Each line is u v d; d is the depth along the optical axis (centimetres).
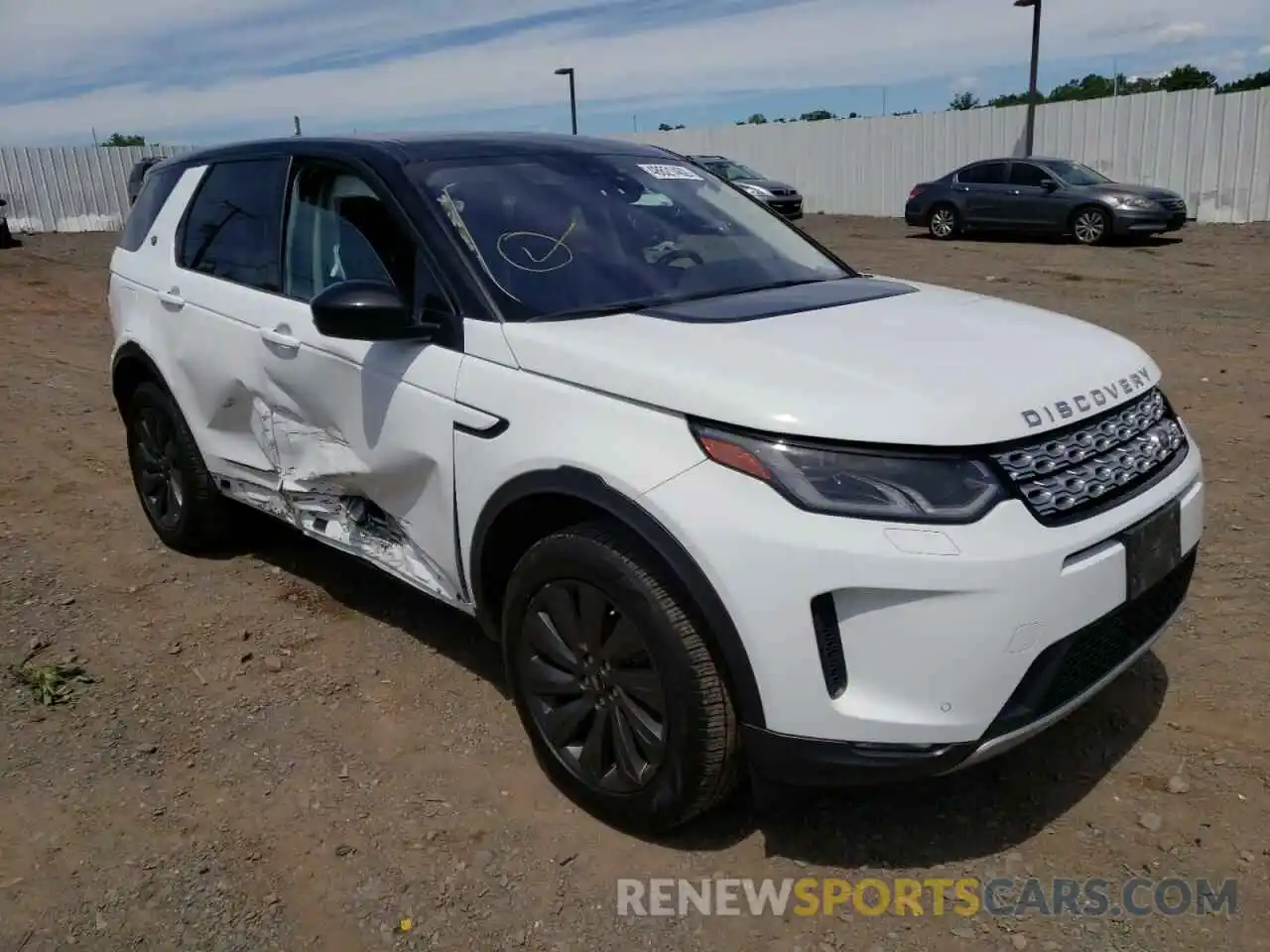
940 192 1877
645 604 256
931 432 236
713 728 254
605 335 285
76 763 326
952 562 227
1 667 385
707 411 249
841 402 242
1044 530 239
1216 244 1600
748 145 2800
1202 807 285
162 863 280
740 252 368
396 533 350
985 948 243
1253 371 756
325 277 362
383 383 328
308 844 286
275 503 407
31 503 572
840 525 232
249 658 389
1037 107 2209
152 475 491
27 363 966
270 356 377
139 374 481
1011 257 1559
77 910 263
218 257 421
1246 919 246
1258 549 438
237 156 429
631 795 275
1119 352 296
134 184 2017
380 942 251
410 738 335
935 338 285
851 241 1911
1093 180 1722
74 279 1625
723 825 288
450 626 412
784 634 237
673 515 246
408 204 334
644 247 349
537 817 294
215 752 330
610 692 276
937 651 231
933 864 271
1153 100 2023
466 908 261
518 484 282
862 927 251
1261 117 1878
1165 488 273
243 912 262
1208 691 338
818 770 243
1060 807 290
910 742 236
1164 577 270
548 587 284
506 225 332
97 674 380
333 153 371
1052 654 242
